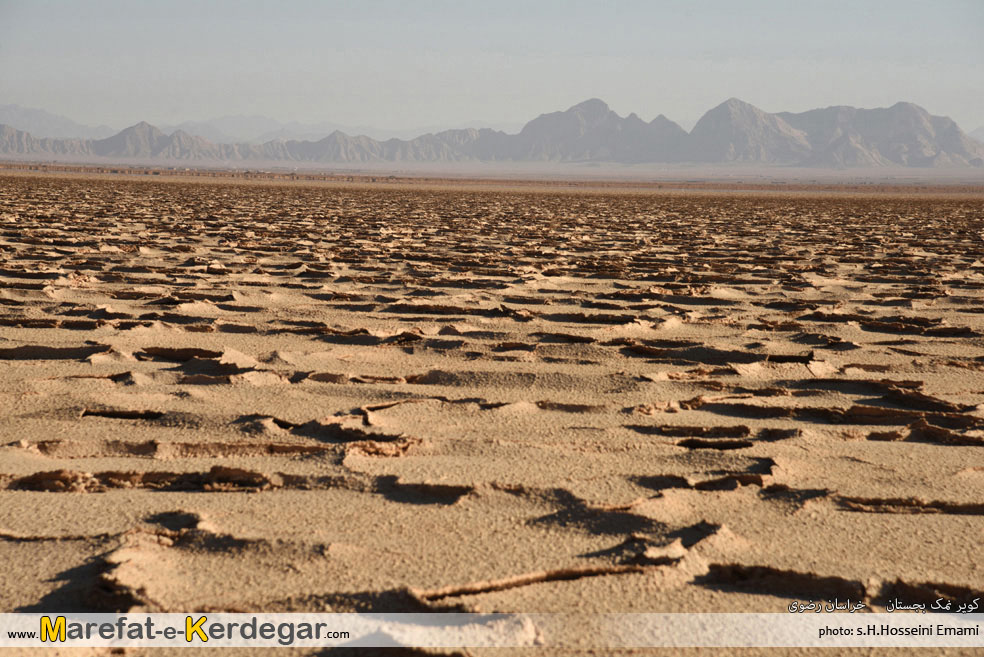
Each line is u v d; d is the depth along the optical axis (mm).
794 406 4730
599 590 2664
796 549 2971
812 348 6348
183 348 5762
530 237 15922
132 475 3531
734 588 2744
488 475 3549
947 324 7379
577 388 5035
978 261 12594
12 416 4273
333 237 14789
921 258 12930
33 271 9055
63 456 3785
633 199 39469
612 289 9266
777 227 20109
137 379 5004
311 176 89750
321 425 4160
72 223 16219
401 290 8828
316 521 3098
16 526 3039
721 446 4074
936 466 3797
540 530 3074
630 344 6137
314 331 6535
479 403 4656
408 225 18281
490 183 85562
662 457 3836
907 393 4895
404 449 3885
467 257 11836
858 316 7418
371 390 4906
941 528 3176
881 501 3395
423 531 3037
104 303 7543
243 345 6082
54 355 5688
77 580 2689
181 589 2627
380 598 2576
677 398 4879
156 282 8969
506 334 6535
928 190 77312
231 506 3229
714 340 6449
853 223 22281
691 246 14445
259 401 4645
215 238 14023
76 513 3158
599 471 3641
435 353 5895
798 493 3453
